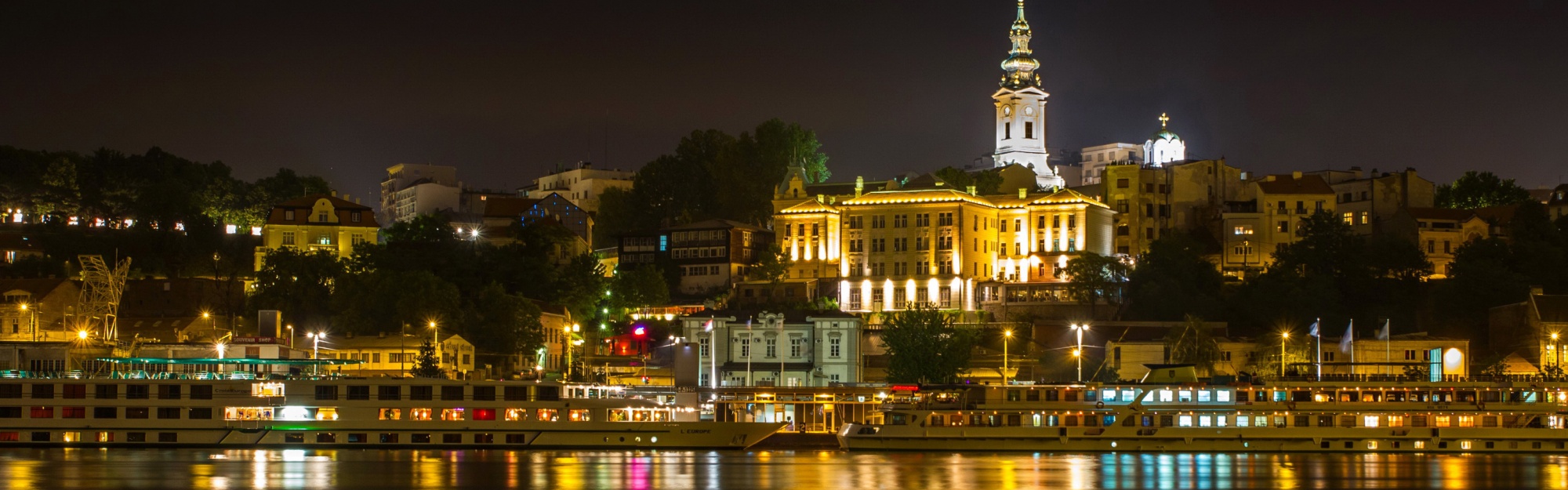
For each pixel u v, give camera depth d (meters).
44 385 122.38
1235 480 113.12
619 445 127.81
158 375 126.38
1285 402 124.94
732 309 196.38
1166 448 125.75
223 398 122.94
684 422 129.25
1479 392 124.44
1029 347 184.38
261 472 113.31
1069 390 126.94
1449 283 193.00
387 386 124.19
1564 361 168.38
